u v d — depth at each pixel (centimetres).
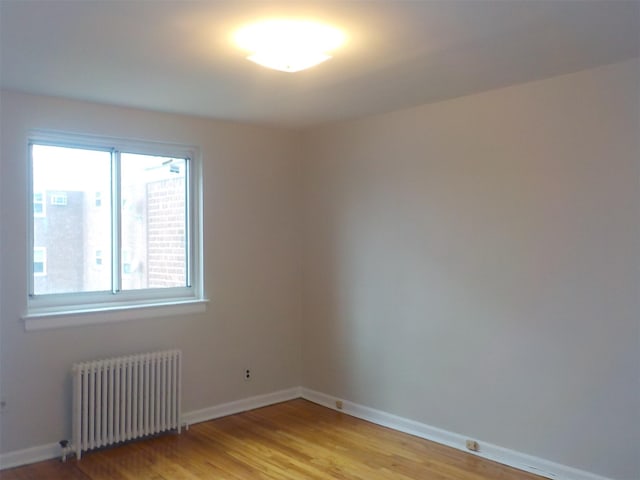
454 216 368
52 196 357
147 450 361
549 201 320
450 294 371
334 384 455
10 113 332
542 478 319
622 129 291
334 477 320
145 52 261
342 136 443
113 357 372
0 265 329
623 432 293
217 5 207
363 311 430
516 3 208
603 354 300
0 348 330
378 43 252
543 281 324
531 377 330
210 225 427
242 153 445
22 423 338
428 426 384
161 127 398
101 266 380
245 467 334
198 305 418
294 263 479
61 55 266
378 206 417
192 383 416
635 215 288
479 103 352
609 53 273
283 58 256
